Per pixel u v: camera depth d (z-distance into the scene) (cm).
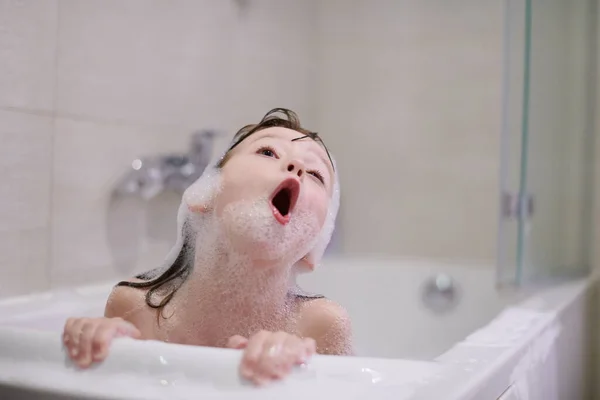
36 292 106
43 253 107
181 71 140
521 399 70
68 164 112
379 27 187
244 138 65
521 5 114
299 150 62
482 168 172
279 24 177
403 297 154
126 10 125
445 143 177
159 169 125
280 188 57
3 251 100
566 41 141
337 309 64
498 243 119
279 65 177
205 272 60
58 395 51
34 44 104
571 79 146
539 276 127
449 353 66
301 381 48
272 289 60
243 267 58
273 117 72
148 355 51
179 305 61
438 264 158
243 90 162
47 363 54
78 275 114
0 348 57
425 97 180
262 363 48
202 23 147
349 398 47
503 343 73
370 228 186
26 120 103
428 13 181
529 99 117
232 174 59
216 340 60
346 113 191
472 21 175
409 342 149
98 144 118
